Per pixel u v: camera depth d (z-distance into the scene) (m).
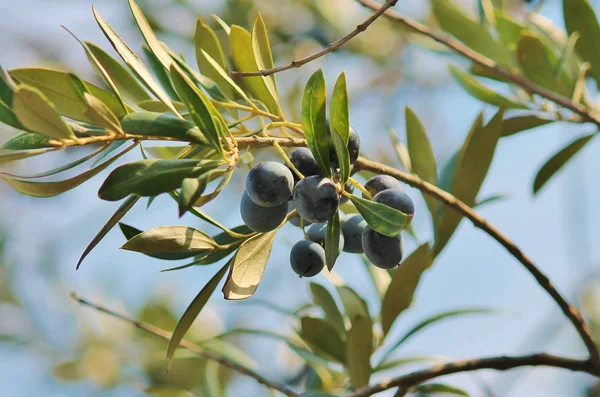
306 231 0.69
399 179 0.71
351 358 0.76
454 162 0.78
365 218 0.65
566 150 0.84
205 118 0.64
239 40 0.72
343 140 0.65
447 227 0.76
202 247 0.66
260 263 0.67
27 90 0.61
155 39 0.68
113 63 0.73
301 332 0.80
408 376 0.73
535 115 0.83
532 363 0.73
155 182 0.63
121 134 0.64
